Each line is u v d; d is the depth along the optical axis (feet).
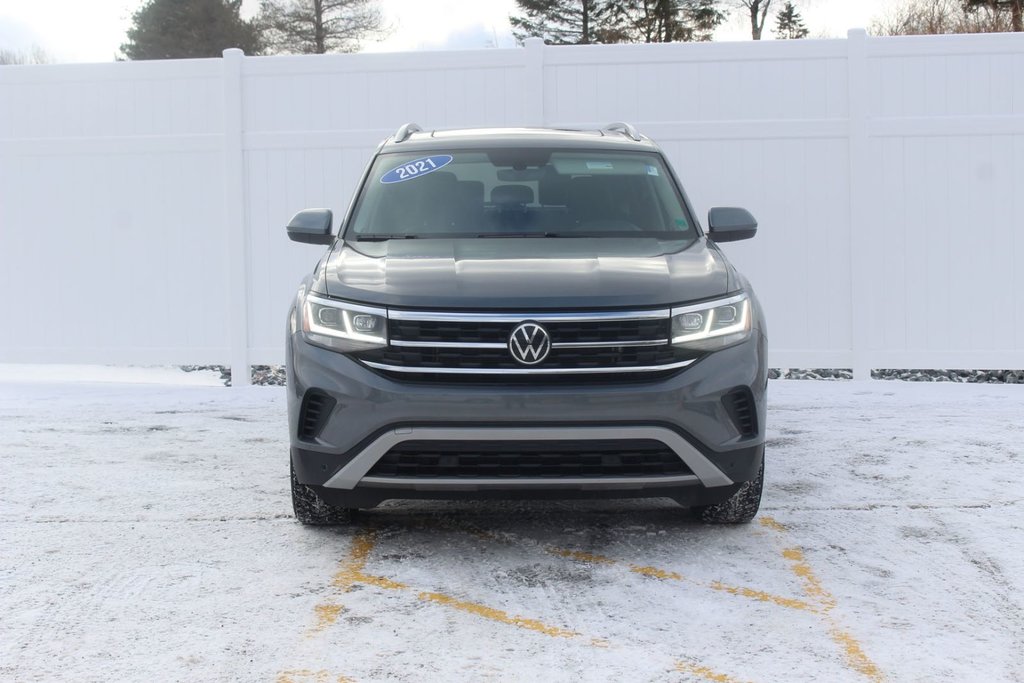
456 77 28.48
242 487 16.75
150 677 9.59
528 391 12.09
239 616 11.14
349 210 16.58
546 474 12.37
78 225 29.40
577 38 123.44
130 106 29.12
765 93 27.89
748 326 13.15
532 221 15.87
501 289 12.64
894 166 27.61
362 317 12.61
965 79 27.35
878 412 23.45
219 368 32.07
